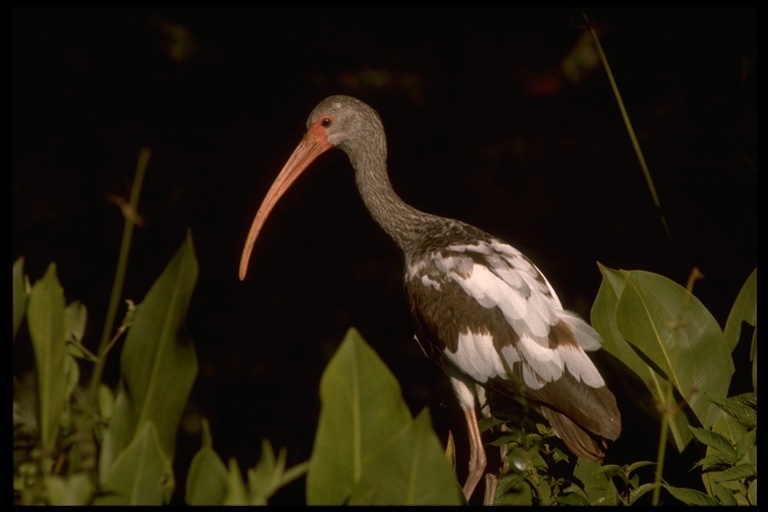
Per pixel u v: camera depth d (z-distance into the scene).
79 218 14.80
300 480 10.55
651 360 7.17
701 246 12.29
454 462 7.60
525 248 14.39
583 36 14.61
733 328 7.52
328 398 4.81
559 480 6.99
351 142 9.70
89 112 15.21
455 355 8.33
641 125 14.47
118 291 5.18
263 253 14.72
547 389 7.92
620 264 13.93
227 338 13.92
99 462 5.27
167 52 15.19
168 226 14.84
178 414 5.31
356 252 14.76
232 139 15.29
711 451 6.76
